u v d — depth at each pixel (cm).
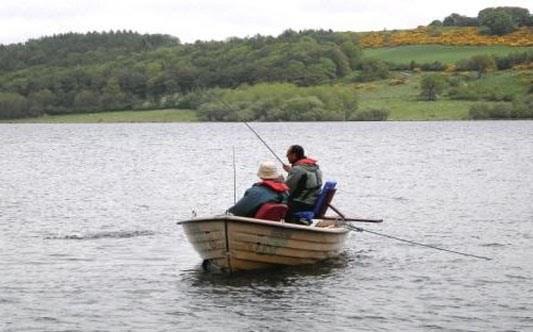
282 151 10119
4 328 1812
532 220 3488
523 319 1883
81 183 5647
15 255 2672
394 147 10481
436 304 2012
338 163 7544
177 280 2280
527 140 12062
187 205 4241
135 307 1988
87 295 2108
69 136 15862
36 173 6656
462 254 2667
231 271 2312
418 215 3712
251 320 1873
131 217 3700
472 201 4259
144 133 17075
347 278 2295
